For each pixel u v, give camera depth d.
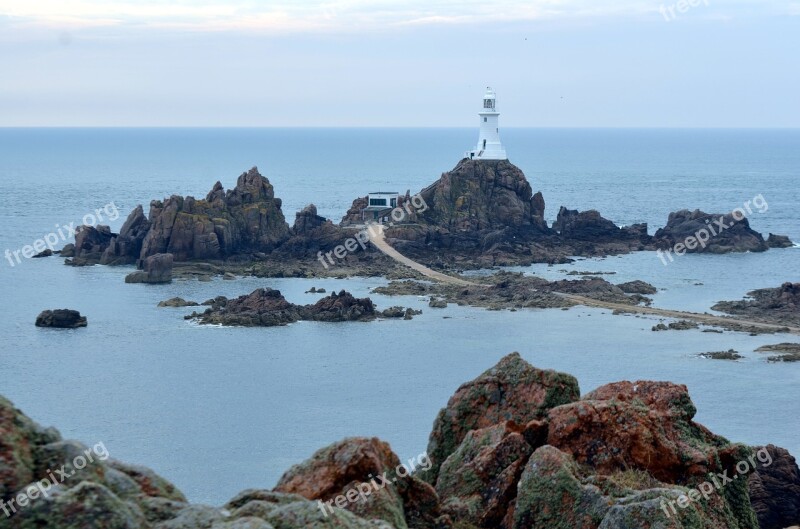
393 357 116.81
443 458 24.56
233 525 15.12
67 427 87.56
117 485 16.44
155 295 161.00
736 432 85.25
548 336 128.38
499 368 25.00
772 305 147.75
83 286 169.62
